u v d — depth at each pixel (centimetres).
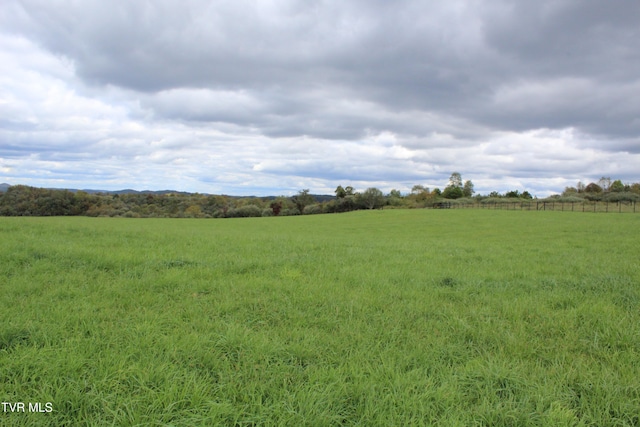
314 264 921
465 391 337
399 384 338
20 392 311
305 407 302
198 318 500
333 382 338
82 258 830
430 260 1062
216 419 286
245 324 486
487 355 410
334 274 813
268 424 281
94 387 315
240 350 402
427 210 6769
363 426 288
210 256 981
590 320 530
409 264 974
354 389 331
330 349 417
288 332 462
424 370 370
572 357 414
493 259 1108
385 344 439
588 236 2102
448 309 572
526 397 323
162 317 499
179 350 397
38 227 1498
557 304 624
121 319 489
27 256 816
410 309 570
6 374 333
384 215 6072
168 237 1400
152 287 653
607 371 373
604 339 465
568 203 7706
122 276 722
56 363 348
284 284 699
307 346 416
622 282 752
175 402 300
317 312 551
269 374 354
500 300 634
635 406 316
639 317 549
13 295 571
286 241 1454
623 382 355
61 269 748
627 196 8544
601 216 4441
